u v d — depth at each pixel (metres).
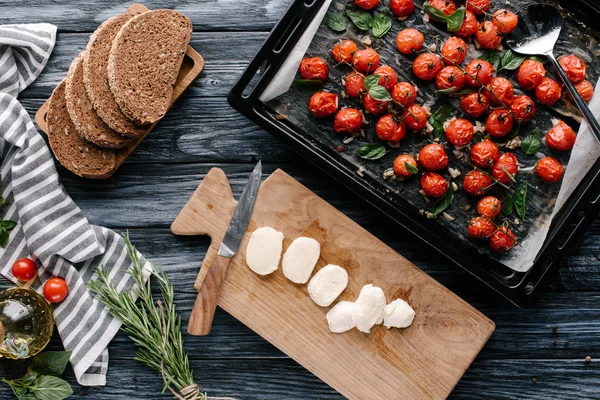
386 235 1.16
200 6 1.17
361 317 1.12
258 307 1.13
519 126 1.09
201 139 1.17
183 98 1.17
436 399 1.13
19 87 1.18
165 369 1.15
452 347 1.13
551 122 1.09
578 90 1.08
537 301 1.16
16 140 1.14
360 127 1.10
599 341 1.15
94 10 1.18
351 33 1.10
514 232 1.09
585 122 1.08
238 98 1.09
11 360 1.17
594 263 1.15
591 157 1.08
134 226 1.18
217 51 1.17
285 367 1.17
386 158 1.10
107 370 1.17
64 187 1.17
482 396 1.16
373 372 1.13
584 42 1.09
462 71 1.08
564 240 1.17
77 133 1.14
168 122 1.18
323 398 1.17
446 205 1.09
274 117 1.11
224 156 1.17
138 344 1.16
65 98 1.14
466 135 1.08
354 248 1.13
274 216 1.13
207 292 1.12
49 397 1.13
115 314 1.13
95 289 1.13
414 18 1.10
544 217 1.09
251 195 1.13
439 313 1.13
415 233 1.09
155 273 1.13
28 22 1.18
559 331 1.16
